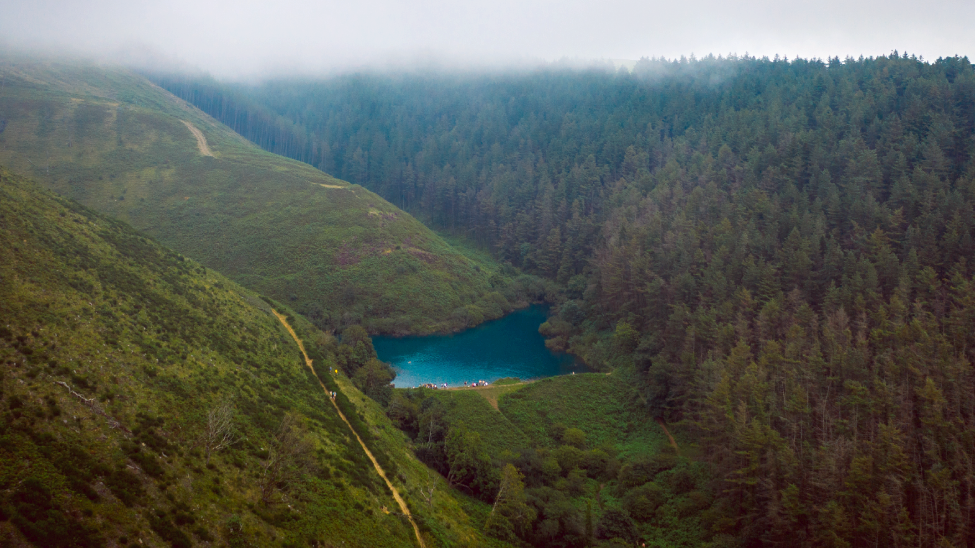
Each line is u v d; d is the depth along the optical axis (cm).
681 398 8300
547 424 8738
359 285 14850
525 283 16750
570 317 13800
